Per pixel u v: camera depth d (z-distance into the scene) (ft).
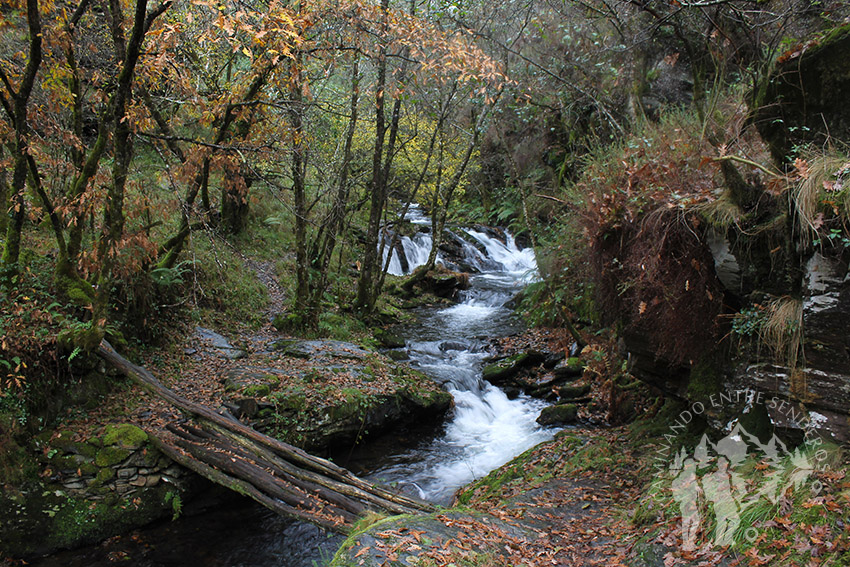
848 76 11.22
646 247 15.33
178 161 25.13
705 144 15.07
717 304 14.30
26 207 24.57
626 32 30.37
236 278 36.83
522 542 12.51
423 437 25.86
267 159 25.71
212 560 16.90
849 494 9.39
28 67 18.61
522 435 25.02
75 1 23.57
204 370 25.79
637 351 17.84
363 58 29.99
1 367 18.51
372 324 39.65
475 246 61.57
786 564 8.75
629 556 11.09
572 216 20.57
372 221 39.37
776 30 18.28
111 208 19.21
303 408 23.27
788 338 11.99
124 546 17.35
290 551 17.44
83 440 18.65
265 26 17.84
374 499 16.94
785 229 12.10
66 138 22.40
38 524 16.83
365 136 44.93
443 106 42.32
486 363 32.89
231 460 18.49
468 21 33.71
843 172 10.75
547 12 34.86
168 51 22.15
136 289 25.79
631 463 17.08
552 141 46.19
